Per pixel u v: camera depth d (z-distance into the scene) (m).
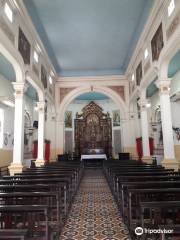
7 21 8.28
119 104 18.66
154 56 10.72
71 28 12.27
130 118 18.41
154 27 10.51
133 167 9.24
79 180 11.89
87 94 21.95
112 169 8.89
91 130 23.42
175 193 4.40
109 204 7.45
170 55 9.20
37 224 3.99
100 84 18.70
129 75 17.64
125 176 6.21
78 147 22.97
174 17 8.06
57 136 18.30
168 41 8.65
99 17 11.39
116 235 4.79
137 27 12.31
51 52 15.02
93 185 11.31
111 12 11.02
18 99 10.18
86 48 14.68
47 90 15.45
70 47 14.45
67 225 5.45
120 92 18.70
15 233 2.31
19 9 9.10
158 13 9.73
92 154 21.56
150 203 3.34
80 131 23.44
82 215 6.26
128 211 4.87
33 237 3.63
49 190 5.10
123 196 5.61
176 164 9.66
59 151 18.20
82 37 13.23
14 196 4.16
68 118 23.39
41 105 14.20
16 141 10.05
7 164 14.62
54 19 11.41
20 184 5.52
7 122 14.83
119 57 16.25
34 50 12.16
